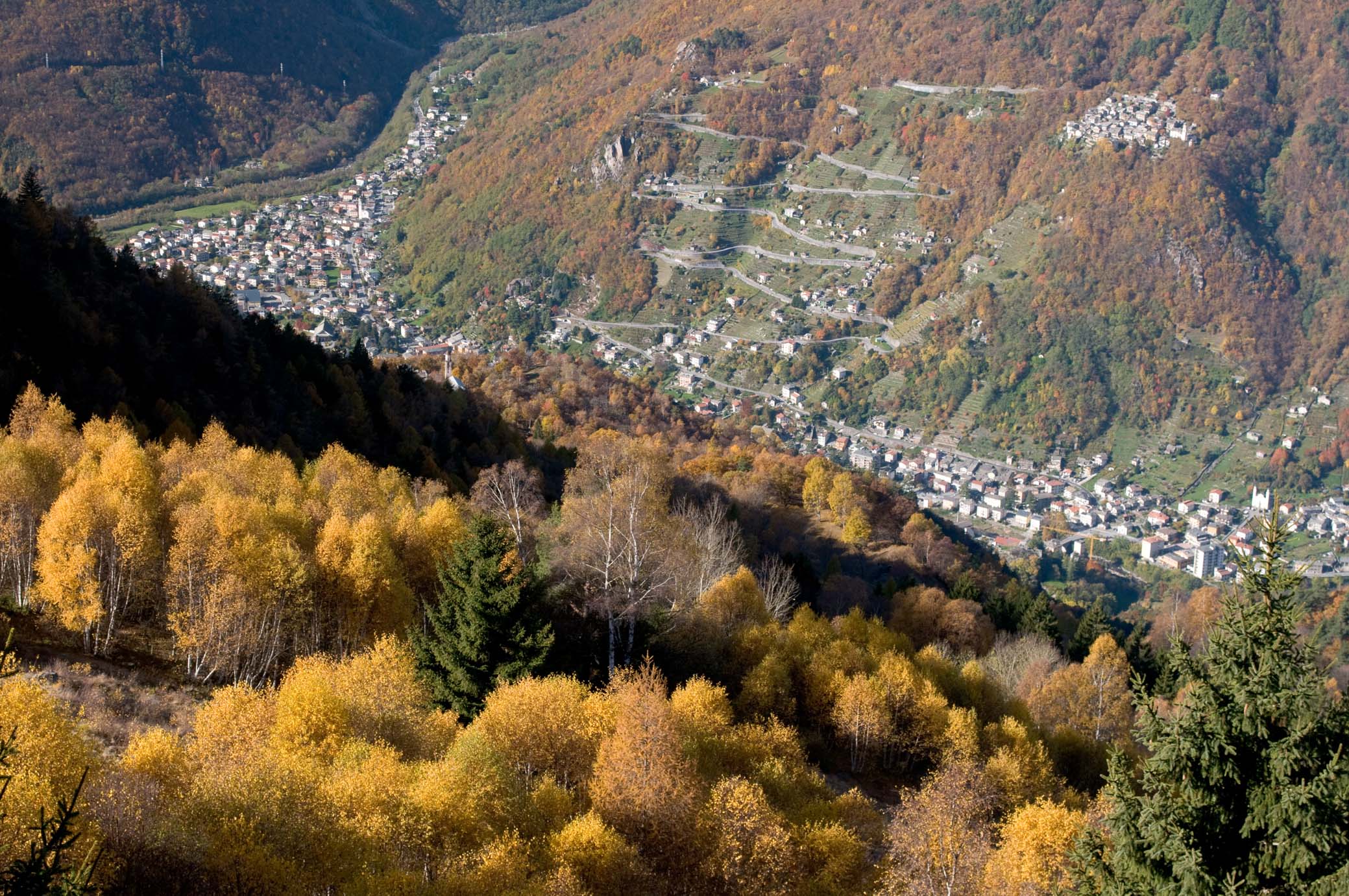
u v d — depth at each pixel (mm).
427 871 32812
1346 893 18203
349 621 54812
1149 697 21156
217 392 99188
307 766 35344
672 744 41875
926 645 86562
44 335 87375
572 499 70375
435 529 62219
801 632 66438
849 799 45531
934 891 37531
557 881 32875
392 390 123312
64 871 17125
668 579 56125
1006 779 51156
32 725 29906
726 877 38125
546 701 43500
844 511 135875
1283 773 19219
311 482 70562
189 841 28609
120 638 53281
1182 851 19453
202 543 53688
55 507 51406
